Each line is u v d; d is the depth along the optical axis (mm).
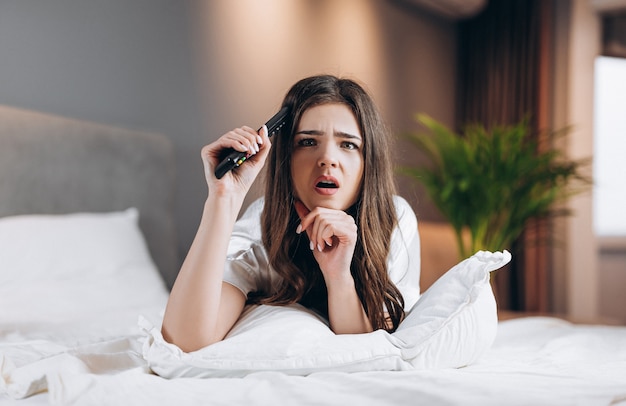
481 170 3463
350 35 3885
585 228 4238
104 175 2709
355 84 1185
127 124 2887
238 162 1049
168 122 3035
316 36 3689
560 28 4371
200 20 3152
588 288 4242
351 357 994
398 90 4219
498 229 3619
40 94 2621
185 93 3094
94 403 840
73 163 2607
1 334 1630
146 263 2469
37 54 2615
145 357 1052
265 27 3422
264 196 1227
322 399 821
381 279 1196
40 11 2627
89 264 2283
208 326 1043
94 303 2146
